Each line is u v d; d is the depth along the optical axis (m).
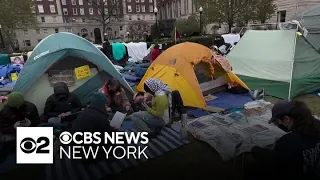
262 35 7.03
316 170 2.17
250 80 6.77
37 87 5.03
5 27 25.89
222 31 27.08
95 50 5.53
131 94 5.59
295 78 5.89
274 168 2.46
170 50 6.14
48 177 3.20
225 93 6.51
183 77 5.52
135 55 12.34
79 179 3.15
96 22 55.00
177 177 3.19
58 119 4.29
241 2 18.84
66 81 5.25
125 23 56.25
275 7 19.83
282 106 2.48
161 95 4.10
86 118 3.25
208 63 6.02
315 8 10.90
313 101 5.64
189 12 40.50
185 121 4.04
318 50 6.54
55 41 5.34
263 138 3.83
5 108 3.91
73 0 53.03
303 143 2.26
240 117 4.58
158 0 58.72
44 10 50.09
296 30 6.26
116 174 3.27
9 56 10.49
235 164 3.42
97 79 5.48
